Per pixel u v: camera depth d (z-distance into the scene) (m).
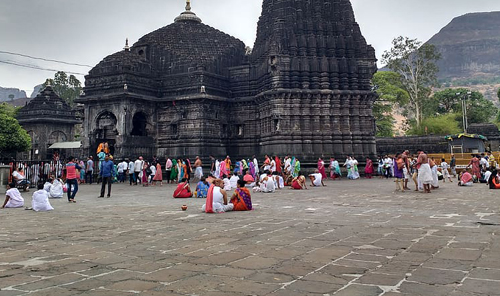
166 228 9.21
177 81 37.50
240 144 38.44
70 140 56.81
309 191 20.11
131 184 29.16
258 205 13.95
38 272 5.39
